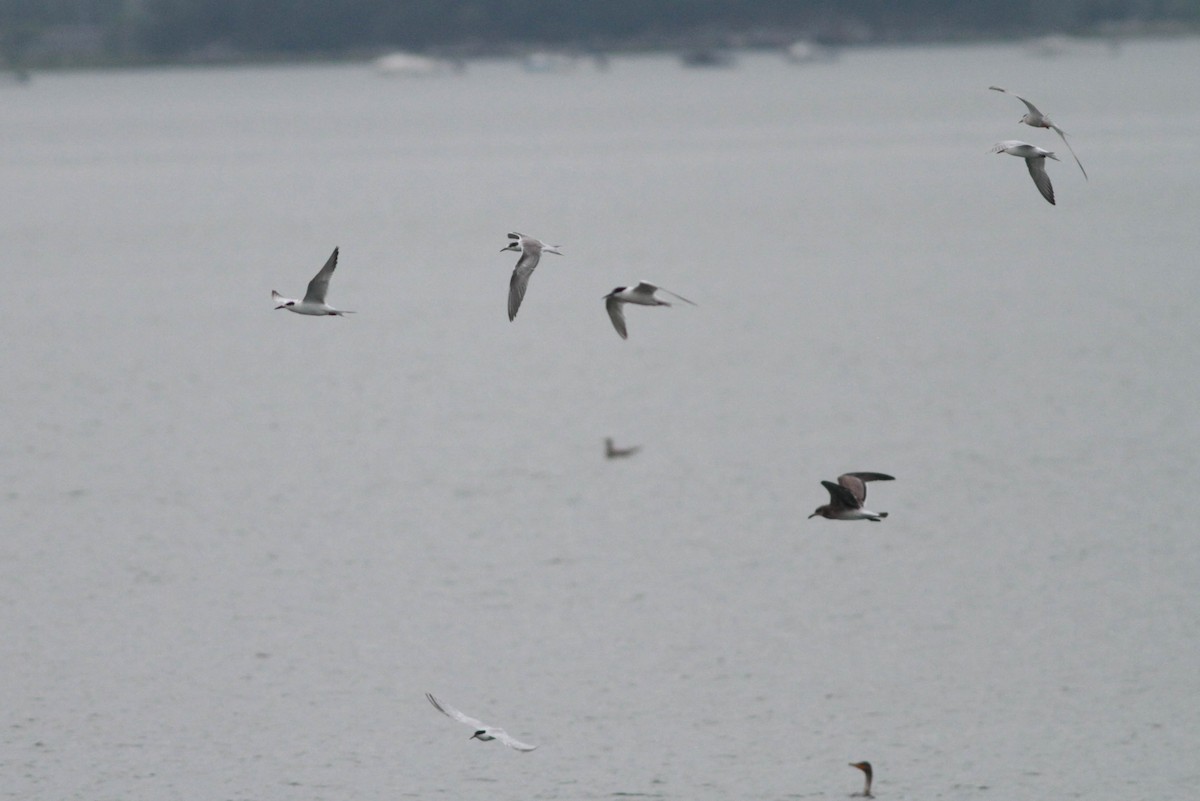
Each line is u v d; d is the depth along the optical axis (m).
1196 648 36.50
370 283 98.94
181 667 36.41
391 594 41.12
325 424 60.88
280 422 61.28
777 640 37.53
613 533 45.97
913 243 110.25
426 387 67.50
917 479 50.75
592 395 65.12
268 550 44.94
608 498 49.59
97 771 31.53
